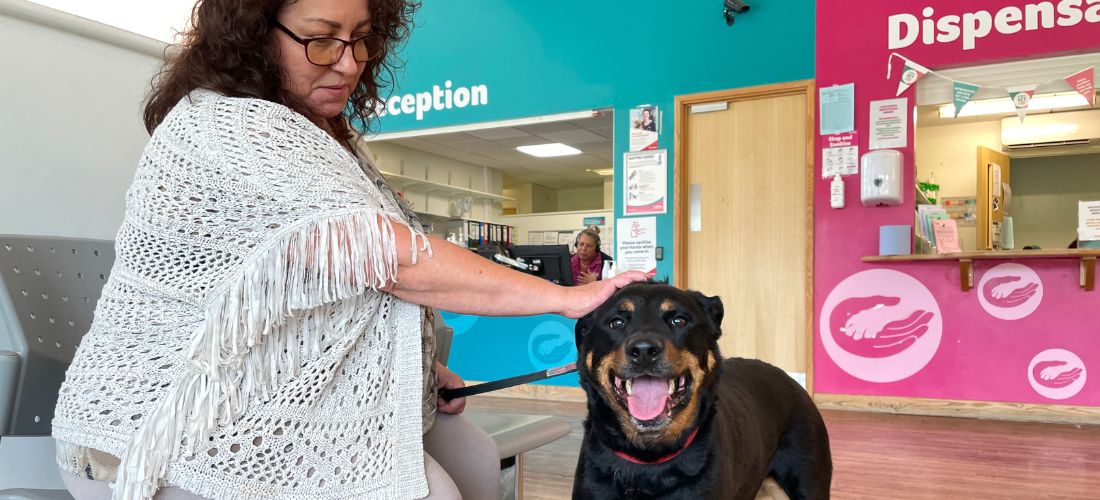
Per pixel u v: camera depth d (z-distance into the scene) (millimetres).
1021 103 5277
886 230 5371
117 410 961
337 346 1042
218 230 978
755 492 1951
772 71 5879
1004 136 8320
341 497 1030
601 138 8945
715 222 6188
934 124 8641
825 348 5703
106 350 1002
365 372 1087
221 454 953
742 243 6094
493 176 11688
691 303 1697
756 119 6039
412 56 7348
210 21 1091
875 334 5547
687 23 6188
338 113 1289
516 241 11422
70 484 1014
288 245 961
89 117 1464
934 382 5391
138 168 1037
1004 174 7199
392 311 1130
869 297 5566
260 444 980
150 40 1579
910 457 3967
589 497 1737
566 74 6691
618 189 6469
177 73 1126
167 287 981
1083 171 8969
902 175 5449
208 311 947
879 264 5535
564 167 11773
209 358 932
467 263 1100
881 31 5527
